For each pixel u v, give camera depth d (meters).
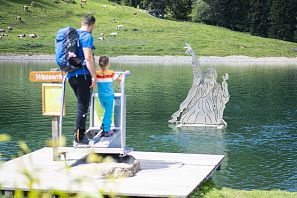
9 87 46.00
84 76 11.80
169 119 31.08
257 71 73.12
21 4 115.69
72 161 12.09
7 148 20.81
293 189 16.36
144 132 26.98
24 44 90.81
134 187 10.63
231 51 103.62
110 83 12.01
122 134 11.77
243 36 125.06
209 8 142.12
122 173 11.30
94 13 122.25
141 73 65.00
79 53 11.77
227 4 141.00
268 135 26.58
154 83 52.25
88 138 12.26
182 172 12.01
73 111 32.91
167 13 145.00
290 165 19.81
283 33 133.00
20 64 74.94
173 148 23.09
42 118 29.64
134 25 116.62
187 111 29.75
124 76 12.09
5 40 93.38
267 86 51.91
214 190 11.38
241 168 19.20
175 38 109.62
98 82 12.00
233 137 26.00
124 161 11.98
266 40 122.88
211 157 13.73
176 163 12.91
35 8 115.44
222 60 97.12
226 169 19.06
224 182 17.23
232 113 34.38
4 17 107.50
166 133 26.84
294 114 33.81
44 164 12.13
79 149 11.90
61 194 3.75
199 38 112.25
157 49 97.31
